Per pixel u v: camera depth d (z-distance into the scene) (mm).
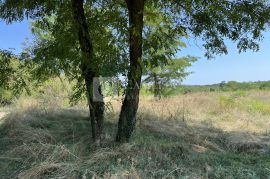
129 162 6867
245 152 7859
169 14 8195
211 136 8633
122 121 7613
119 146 7348
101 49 7531
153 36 7926
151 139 7754
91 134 8258
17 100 14133
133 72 7199
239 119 11305
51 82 14555
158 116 10352
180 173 6484
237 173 6469
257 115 12477
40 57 7750
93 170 6578
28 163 7090
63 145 7227
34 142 8266
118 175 6320
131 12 7363
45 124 9461
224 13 7469
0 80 8055
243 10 7391
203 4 7336
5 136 9047
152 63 7938
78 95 7660
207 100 14562
